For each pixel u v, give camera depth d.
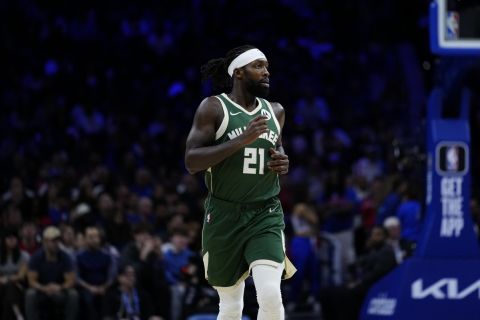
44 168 26.95
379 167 28.81
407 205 21.38
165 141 30.56
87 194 23.38
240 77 10.83
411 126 31.05
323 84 35.66
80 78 33.62
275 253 10.57
